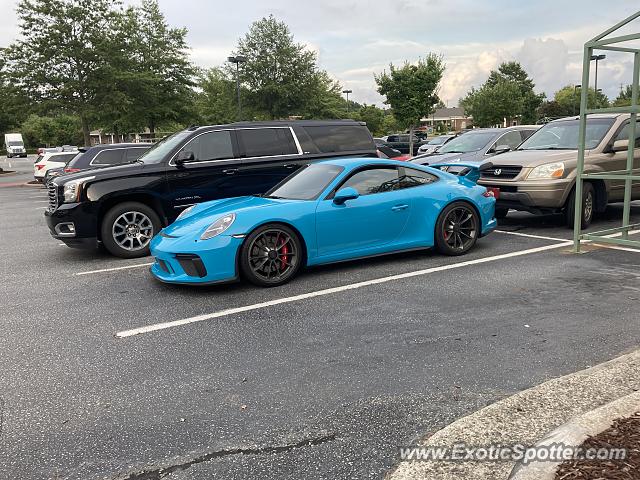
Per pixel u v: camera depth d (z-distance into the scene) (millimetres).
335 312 4660
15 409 3143
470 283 5387
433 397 3119
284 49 38406
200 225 5371
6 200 17781
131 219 7441
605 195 8086
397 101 28094
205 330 4340
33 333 4422
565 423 2676
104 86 26547
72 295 5551
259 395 3217
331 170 6113
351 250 5895
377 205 5945
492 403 3021
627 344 3758
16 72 26000
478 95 50719
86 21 26453
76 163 12578
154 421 2965
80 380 3502
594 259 6215
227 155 7949
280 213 5438
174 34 30594
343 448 2646
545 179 7676
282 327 4344
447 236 6512
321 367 3570
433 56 27375
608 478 2117
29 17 25672
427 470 2395
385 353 3754
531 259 6301
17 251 8305
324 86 45906
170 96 30312
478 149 11023
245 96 39000
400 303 4832
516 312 4480
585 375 3205
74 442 2781
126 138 37969
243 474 2469
